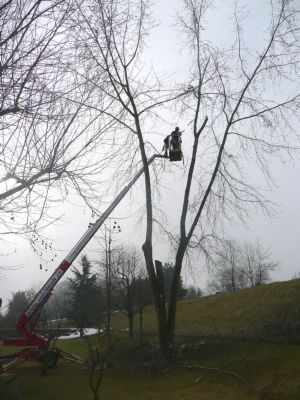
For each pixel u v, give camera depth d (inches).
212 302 1369.3
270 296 1207.6
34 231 244.1
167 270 1416.1
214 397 470.6
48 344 676.1
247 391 482.3
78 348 920.9
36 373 645.3
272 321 863.1
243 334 759.1
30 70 210.2
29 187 229.9
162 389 527.5
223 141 773.3
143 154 703.7
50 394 509.4
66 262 698.2
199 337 840.3
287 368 542.9
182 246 738.2
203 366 598.9
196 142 764.0
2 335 927.0
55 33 217.0
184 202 755.4
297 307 1018.7
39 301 682.8
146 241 725.9
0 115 209.5
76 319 1253.7
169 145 719.7
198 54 775.1
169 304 714.8
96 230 722.8
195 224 749.3
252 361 591.8
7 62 205.3
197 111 766.5
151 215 734.5
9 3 205.5
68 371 654.5
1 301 290.2
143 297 1542.8
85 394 505.0
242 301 1272.1
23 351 661.9
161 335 684.7
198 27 778.2
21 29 206.1
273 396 453.1
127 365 649.6
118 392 516.7
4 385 530.3
